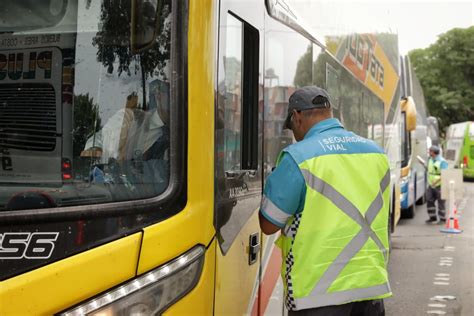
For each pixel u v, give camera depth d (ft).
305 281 9.14
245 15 9.90
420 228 46.09
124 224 7.08
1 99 7.60
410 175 49.62
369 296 9.30
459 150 117.39
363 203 9.47
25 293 6.51
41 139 7.55
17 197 7.23
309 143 9.58
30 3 7.63
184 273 7.38
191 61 7.65
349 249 9.23
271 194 9.36
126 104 7.61
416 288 25.91
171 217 7.35
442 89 190.90
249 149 10.34
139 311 7.02
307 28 14.90
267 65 11.37
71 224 6.84
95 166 7.52
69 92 7.61
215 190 8.25
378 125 30.81
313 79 15.40
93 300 6.77
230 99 9.10
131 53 7.63
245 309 9.77
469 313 21.97
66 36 7.64
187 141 7.57
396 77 39.45
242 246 9.62
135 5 7.47
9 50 7.66
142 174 7.47
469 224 48.49
